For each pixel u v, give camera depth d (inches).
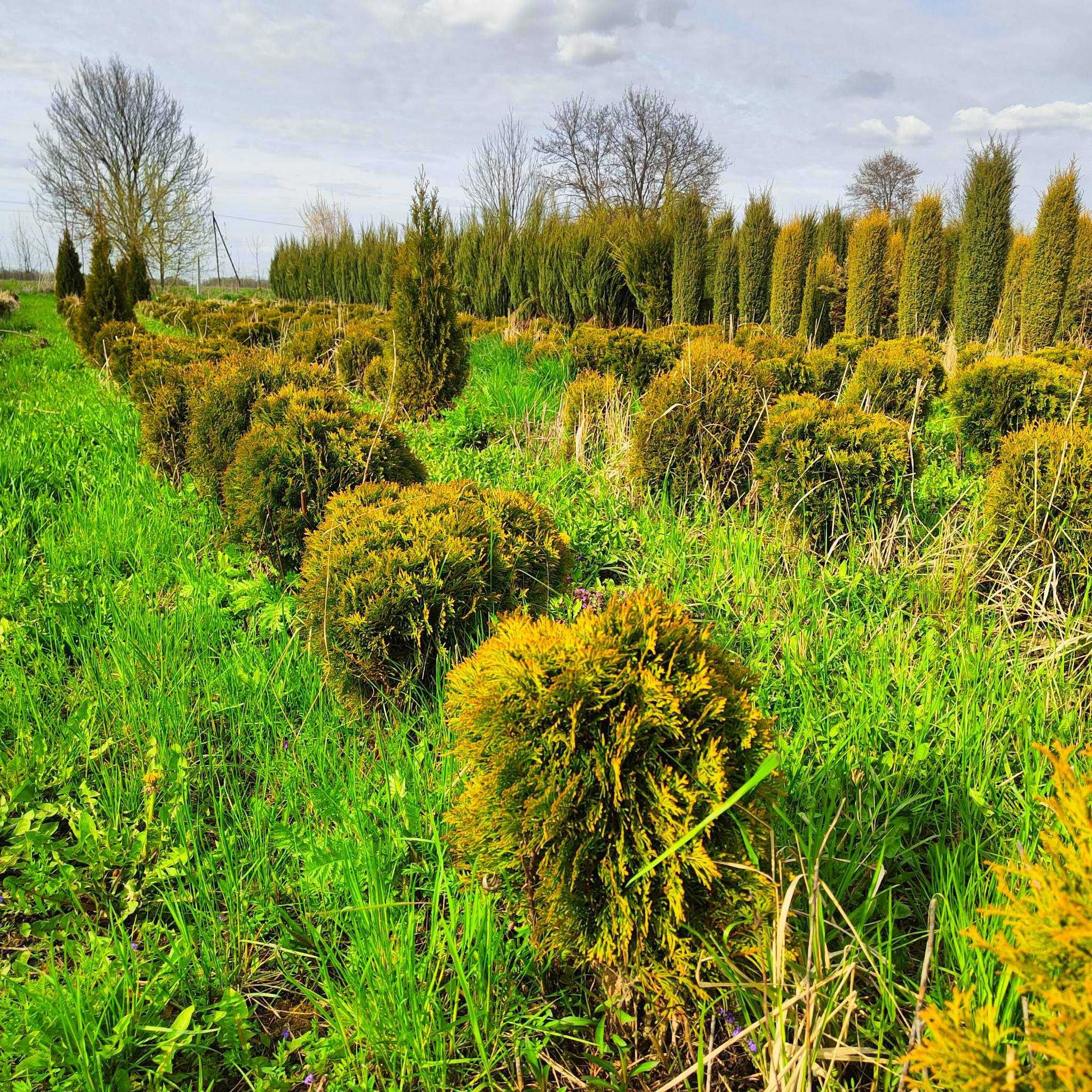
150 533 228.8
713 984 77.4
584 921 76.4
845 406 224.1
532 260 843.4
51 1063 77.7
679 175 1740.9
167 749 124.7
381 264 1130.0
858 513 207.6
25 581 193.6
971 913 82.0
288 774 120.6
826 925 86.0
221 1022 84.2
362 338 469.4
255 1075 81.9
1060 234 528.4
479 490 160.6
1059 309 540.7
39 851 109.5
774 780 75.6
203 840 114.6
